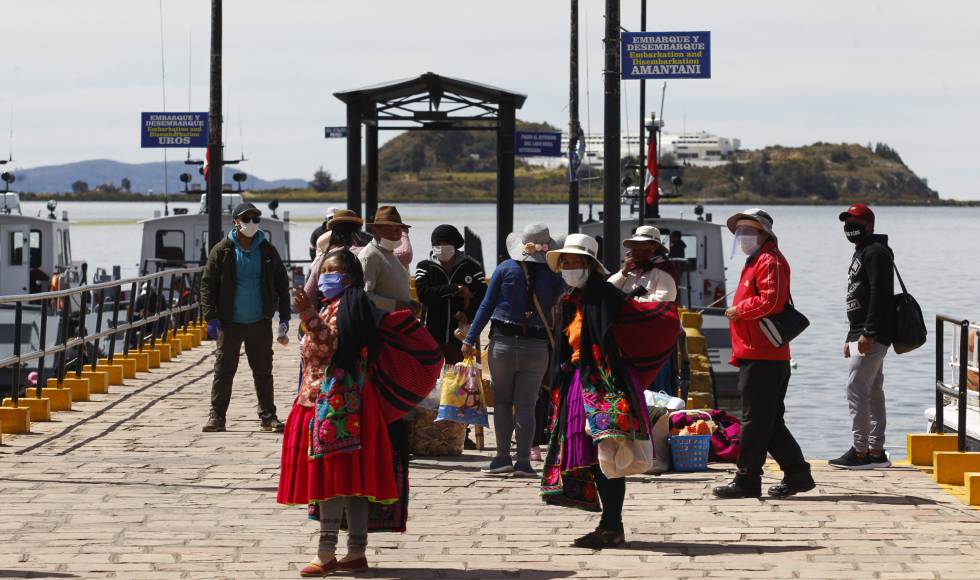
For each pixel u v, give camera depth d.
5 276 44.34
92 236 168.12
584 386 11.72
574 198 42.31
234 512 13.52
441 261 17.20
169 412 21.20
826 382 40.19
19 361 19.42
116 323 25.67
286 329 19.23
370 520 11.37
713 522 13.15
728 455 16.72
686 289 37.66
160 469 15.92
